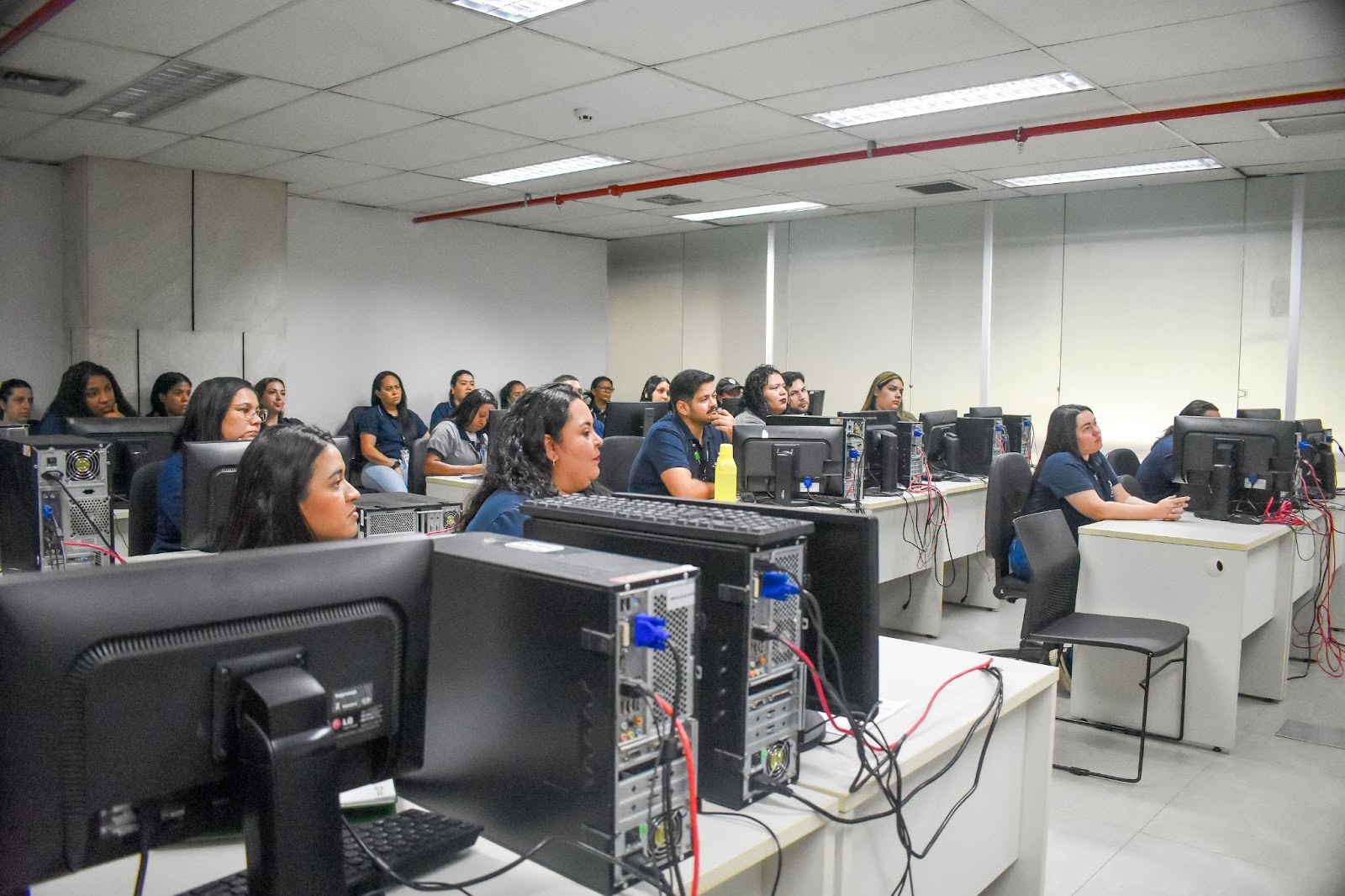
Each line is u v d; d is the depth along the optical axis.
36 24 3.31
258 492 1.52
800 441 3.89
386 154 5.34
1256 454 3.70
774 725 1.29
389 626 1.01
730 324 8.18
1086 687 3.43
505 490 2.06
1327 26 3.28
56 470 2.53
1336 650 4.32
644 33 3.40
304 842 0.88
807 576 1.44
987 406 6.78
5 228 5.50
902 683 1.78
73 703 0.81
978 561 5.19
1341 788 2.90
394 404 6.70
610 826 1.03
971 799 1.73
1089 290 6.43
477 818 1.19
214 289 5.92
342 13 3.24
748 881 1.35
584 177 6.02
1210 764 3.07
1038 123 4.61
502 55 3.66
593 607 1.03
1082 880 2.37
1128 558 3.29
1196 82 3.92
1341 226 5.54
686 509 1.45
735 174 5.64
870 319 7.41
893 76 3.89
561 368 8.48
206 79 3.99
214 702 0.89
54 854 0.82
